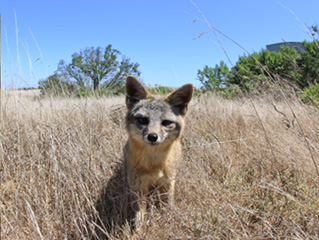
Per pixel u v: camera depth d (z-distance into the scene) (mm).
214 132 612
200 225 323
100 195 419
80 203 393
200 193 391
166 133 433
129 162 438
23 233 334
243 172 455
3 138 506
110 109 681
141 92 476
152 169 429
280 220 328
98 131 615
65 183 402
